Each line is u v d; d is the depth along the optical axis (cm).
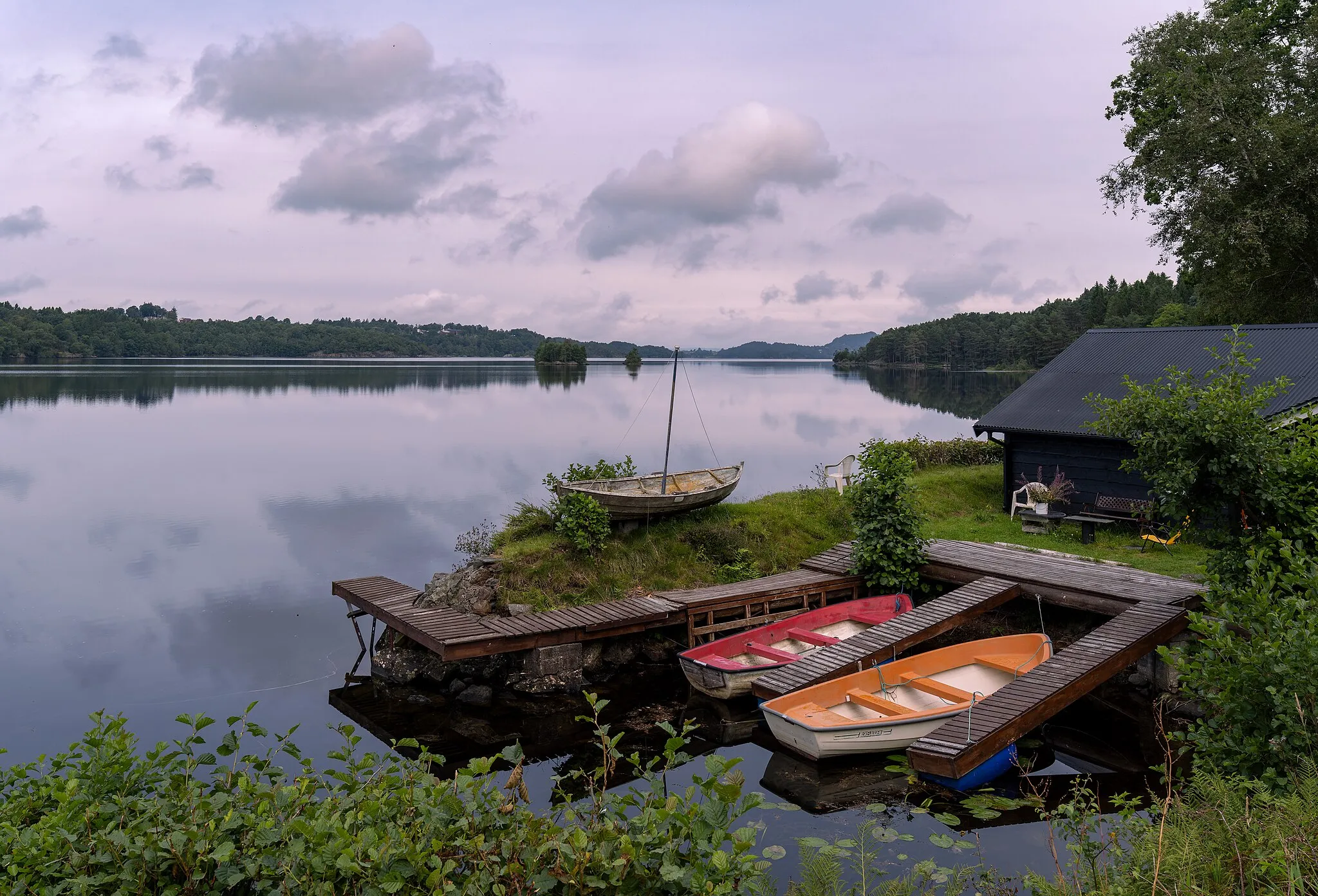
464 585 1552
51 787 441
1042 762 1101
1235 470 1007
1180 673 737
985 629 1527
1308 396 1616
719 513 1902
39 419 5306
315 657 1566
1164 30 3048
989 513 2091
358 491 3117
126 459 3838
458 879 392
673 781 1077
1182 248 3064
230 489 3147
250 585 1998
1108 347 2159
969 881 630
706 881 363
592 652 1461
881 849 877
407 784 432
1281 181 2781
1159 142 2900
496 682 1427
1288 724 589
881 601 1573
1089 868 550
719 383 10006
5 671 1491
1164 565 1575
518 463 3716
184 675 1478
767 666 1290
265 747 1192
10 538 2420
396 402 6819
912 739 1098
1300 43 3017
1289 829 465
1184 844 464
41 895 374
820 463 3553
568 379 10631
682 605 1498
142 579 2039
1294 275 3094
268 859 384
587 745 1210
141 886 376
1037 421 1994
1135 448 1104
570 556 1636
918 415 5578
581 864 373
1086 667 1124
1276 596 745
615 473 2000
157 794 452
